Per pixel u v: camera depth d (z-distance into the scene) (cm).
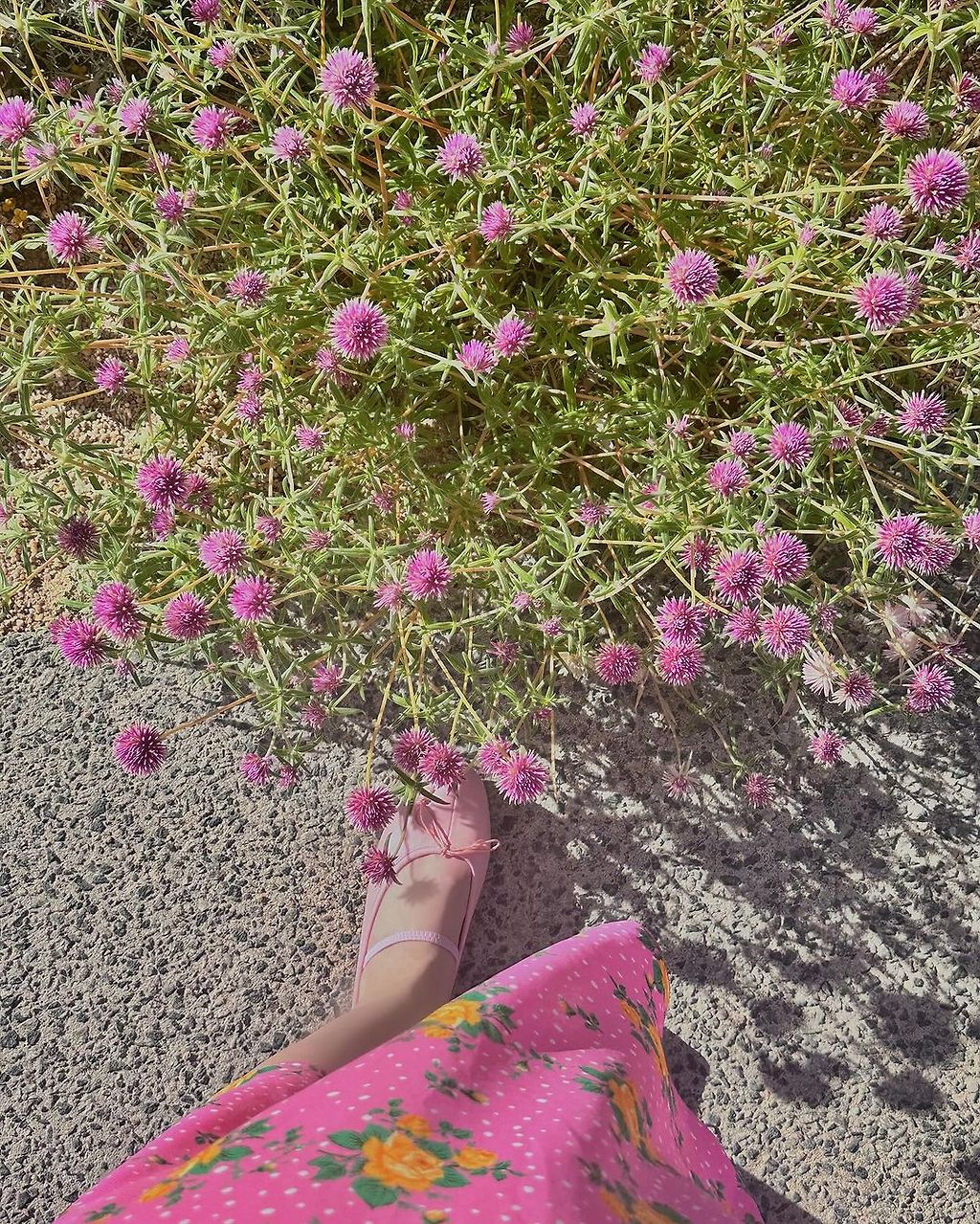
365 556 140
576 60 139
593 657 163
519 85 146
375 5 134
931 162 125
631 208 149
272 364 149
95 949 178
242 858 179
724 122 154
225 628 166
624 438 156
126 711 186
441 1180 85
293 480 152
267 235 147
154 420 180
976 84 141
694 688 176
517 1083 102
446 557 145
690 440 149
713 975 168
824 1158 160
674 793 162
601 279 152
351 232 145
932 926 167
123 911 179
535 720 176
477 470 155
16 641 189
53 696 187
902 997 165
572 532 162
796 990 167
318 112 140
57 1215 167
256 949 176
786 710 159
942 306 143
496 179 132
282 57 142
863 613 171
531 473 163
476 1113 96
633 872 173
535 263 167
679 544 135
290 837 179
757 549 142
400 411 157
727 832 173
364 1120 91
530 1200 84
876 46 171
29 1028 175
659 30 147
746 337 155
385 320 129
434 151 148
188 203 136
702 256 128
